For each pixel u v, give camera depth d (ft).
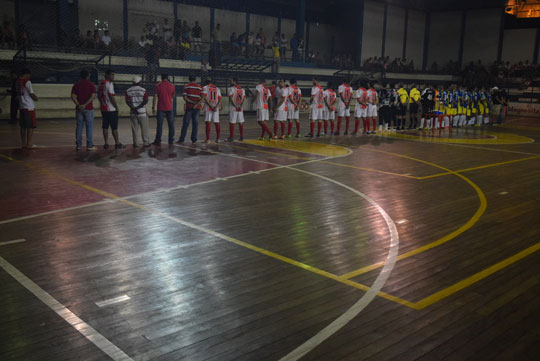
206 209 22.95
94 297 13.65
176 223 20.67
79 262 16.11
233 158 36.94
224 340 11.60
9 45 65.16
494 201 26.55
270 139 49.32
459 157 42.06
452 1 127.44
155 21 90.33
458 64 131.34
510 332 12.41
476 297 14.43
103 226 19.89
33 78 65.62
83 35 81.41
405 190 28.50
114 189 26.03
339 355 11.07
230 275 15.53
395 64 122.93
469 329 12.50
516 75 119.24
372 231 20.56
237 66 93.76
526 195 28.25
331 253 17.79
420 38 136.98
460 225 21.83
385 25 127.13
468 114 71.97
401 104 61.98
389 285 15.10
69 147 38.75
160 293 14.06
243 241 18.76
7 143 39.47
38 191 24.97
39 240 18.02
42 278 14.78
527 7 89.86
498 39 126.00
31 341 11.25
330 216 22.54
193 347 11.25
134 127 39.70
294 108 50.98
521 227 21.79
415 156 41.70
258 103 47.67
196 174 30.66
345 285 15.01
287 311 13.17
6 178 27.53
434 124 64.18
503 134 63.77
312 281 15.24
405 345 11.61
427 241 19.49
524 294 14.74
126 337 11.59
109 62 71.67
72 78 69.72
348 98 54.95
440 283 15.39
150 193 25.52
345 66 114.62
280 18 112.16
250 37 96.99
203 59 88.22
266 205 24.02
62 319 12.35
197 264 16.34
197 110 43.42
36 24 74.23
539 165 39.27
